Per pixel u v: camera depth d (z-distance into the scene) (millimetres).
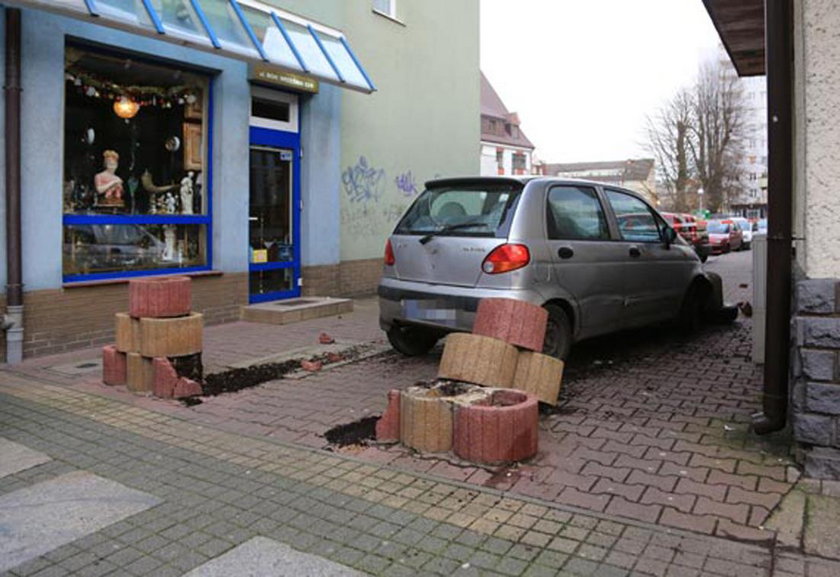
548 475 4195
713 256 28281
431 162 14289
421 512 3730
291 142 10883
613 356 7434
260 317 9617
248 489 4055
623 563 3188
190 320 6094
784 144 4355
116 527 3598
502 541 3404
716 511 3689
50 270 7555
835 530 3449
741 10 7512
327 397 5938
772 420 4547
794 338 4180
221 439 4918
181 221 9203
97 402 5809
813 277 4031
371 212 12625
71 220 7918
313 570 3154
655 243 7746
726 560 3195
